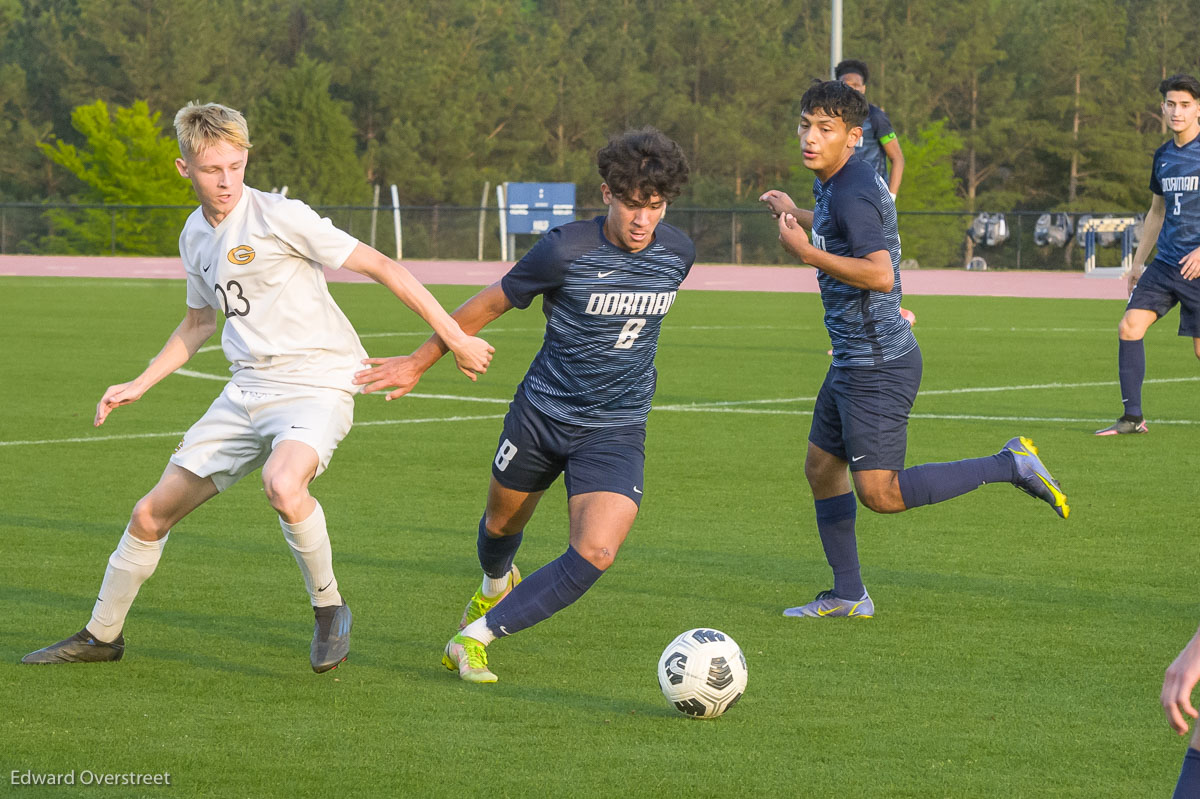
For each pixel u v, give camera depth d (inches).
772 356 1697.8
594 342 485.1
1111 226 4020.7
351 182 6545.3
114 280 3358.8
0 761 412.2
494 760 414.9
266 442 502.6
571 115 7214.6
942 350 1785.2
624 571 665.6
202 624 569.9
